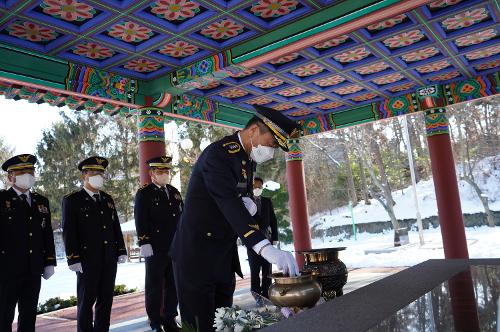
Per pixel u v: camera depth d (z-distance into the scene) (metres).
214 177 2.47
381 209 32.03
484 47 7.62
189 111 8.91
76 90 6.77
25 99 7.40
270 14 5.96
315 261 2.38
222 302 2.80
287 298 1.92
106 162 5.88
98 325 5.50
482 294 1.69
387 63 8.09
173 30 6.12
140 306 9.15
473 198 30.56
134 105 7.72
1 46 5.96
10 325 4.82
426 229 28.56
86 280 5.37
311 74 8.50
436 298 1.67
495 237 19.47
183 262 2.65
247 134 2.65
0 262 4.80
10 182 5.17
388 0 5.28
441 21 6.57
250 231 2.28
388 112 10.27
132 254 26.12
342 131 30.53
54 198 29.05
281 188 22.91
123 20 5.78
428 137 9.65
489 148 30.75
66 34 5.95
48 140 29.39
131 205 28.94
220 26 6.16
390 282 2.09
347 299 1.75
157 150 7.77
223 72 6.93
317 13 5.85
